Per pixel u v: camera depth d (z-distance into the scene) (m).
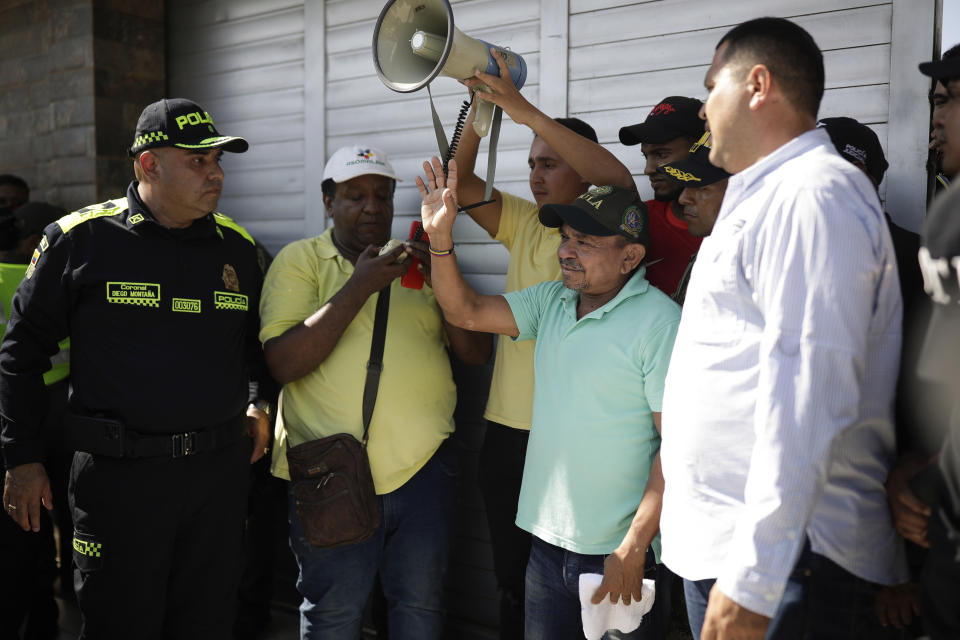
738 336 1.45
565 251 2.08
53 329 2.27
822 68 1.48
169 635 2.47
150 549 2.26
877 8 2.31
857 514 1.41
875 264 1.32
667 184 2.34
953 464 1.26
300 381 2.61
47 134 3.97
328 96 3.42
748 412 1.45
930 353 1.31
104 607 2.27
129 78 3.78
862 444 1.42
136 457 2.23
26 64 4.08
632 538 1.90
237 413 2.44
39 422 2.31
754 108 1.46
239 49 3.68
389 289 2.66
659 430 2.03
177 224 2.33
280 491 3.15
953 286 1.27
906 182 2.29
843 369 1.27
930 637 1.33
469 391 3.09
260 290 2.73
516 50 2.97
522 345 2.48
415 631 2.64
